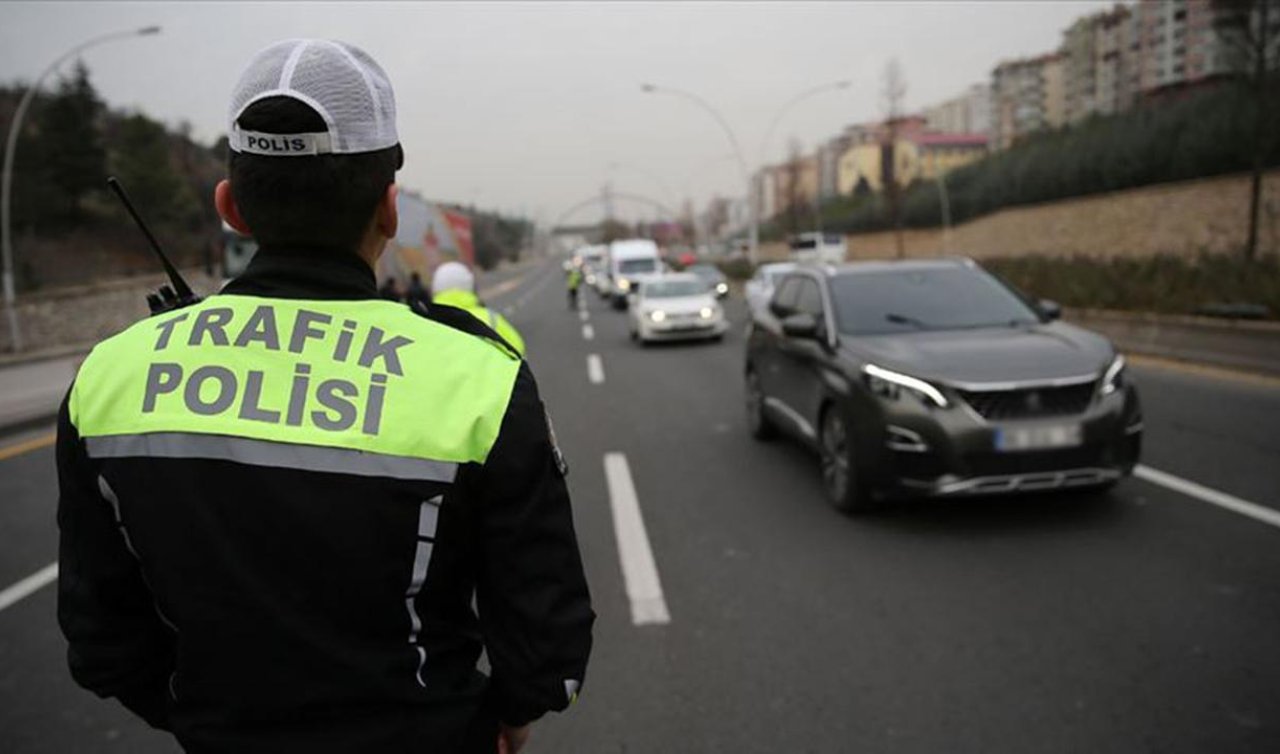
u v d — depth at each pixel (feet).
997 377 16.87
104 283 127.54
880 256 180.75
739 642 12.87
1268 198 78.07
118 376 4.10
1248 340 33.76
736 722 10.64
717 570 15.99
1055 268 67.05
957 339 19.06
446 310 4.53
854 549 16.70
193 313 4.25
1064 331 19.44
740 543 17.47
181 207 172.86
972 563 15.56
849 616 13.60
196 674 3.92
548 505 4.25
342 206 4.24
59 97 152.76
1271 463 20.74
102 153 157.28
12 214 139.95
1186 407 28.19
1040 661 11.73
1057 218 114.62
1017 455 16.58
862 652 12.33
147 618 4.34
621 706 11.18
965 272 22.86
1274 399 28.58
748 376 28.45
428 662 4.14
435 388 4.05
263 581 3.83
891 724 10.38
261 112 4.08
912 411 17.11
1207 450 22.33
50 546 19.74
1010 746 9.78
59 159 150.92
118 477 3.95
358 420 3.92
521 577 4.18
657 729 10.58
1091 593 13.88
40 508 23.59
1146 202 95.55
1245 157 84.02
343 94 4.18
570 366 51.55
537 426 4.25
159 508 3.88
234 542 3.84
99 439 4.02
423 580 4.01
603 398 38.47
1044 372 16.99
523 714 4.37
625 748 10.20
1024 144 143.43
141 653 4.34
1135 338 41.52
